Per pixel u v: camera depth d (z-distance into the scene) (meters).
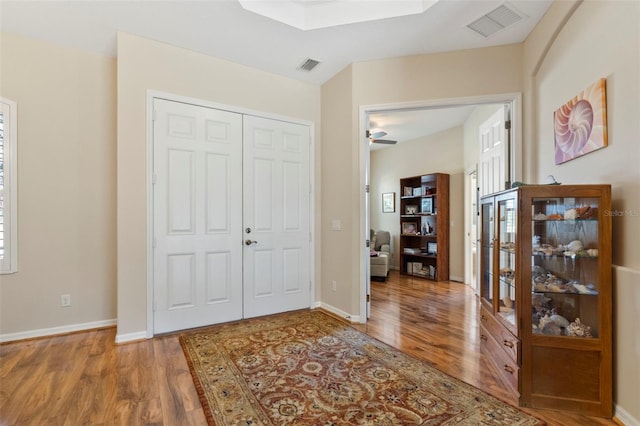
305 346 2.80
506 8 2.56
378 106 3.44
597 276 1.89
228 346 2.79
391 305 4.17
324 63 3.52
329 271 3.91
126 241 2.92
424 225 6.44
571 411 1.89
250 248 3.58
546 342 1.94
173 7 2.56
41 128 3.03
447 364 2.47
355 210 3.51
